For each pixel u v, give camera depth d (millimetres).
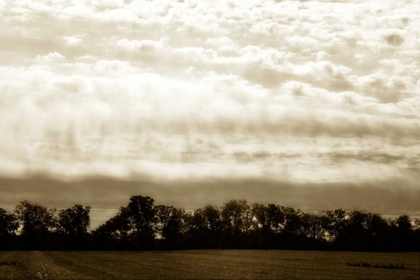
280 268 97938
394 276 82688
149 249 185750
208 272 85875
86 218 190375
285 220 199125
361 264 109188
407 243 189500
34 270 88125
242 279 74312
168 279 73000
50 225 189125
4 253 152625
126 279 72562
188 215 198000
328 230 197625
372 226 193875
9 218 185875
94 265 101938
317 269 96375
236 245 195875
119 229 186875
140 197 188250
